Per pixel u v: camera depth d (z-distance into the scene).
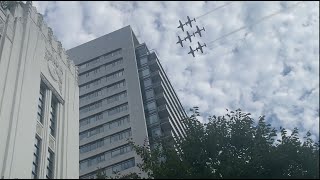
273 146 25.70
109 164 72.75
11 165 28.44
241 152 26.06
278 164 24.42
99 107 84.12
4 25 36.03
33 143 31.97
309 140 25.69
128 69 90.06
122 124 78.88
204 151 25.98
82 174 73.12
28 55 36.59
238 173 24.06
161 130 80.31
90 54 96.25
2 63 33.09
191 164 25.52
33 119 33.25
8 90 32.09
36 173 31.58
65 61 44.19
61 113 38.78
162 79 91.50
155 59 95.25
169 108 86.44
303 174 24.25
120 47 95.50
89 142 77.94
